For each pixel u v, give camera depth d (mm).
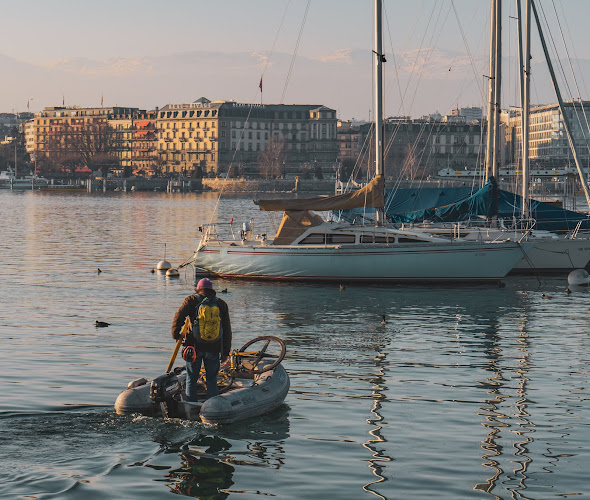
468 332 25453
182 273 41406
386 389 17828
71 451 13031
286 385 16203
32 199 177250
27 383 17719
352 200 37469
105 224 87062
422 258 36438
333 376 19094
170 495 11531
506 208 42531
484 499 11609
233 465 12734
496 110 44250
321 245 37188
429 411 16062
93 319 27219
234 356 16422
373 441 14078
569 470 12797
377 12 38156
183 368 15523
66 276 39562
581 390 17969
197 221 95125
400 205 41625
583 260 41344
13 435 13688
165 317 27828
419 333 25203
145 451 13172
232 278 38531
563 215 43156
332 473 12523
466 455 13445
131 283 37188
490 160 44719
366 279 36781
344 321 27453
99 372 19062
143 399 14914
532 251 41156
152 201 174625
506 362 20922
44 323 26234
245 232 40656
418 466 12891
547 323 27250
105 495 11445
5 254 50969
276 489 11852
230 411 14453
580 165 43469
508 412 16094
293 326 26406
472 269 36562
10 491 11453
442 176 75562
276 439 14055
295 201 37688
